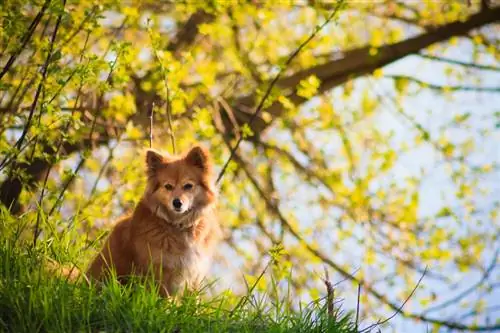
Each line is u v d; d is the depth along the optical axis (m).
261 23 18.03
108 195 15.00
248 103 19.47
